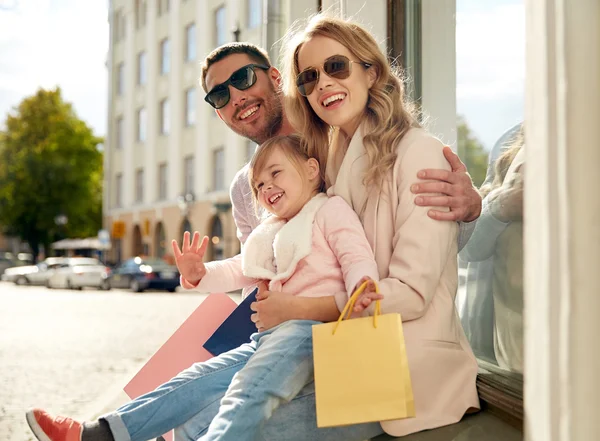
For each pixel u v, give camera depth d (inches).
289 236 98.1
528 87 57.4
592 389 53.0
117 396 228.5
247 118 142.9
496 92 117.9
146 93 1443.2
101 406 212.5
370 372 78.2
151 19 1417.3
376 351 78.6
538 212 56.3
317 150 109.4
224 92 141.4
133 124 1502.2
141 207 1460.4
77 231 1852.9
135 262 1000.9
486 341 118.4
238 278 115.9
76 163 1828.2
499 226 111.8
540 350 56.3
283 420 89.0
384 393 77.6
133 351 354.6
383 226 95.1
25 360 323.3
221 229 1195.3
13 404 221.0
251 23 1079.0
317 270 95.6
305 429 89.4
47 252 1847.9
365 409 77.6
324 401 78.6
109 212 1614.2
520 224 104.0
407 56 151.4
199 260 112.9
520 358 104.1
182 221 1310.3
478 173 125.5
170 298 823.1
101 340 402.3
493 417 96.3
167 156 1360.7
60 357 333.4
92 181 1873.8
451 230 91.1
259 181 105.3
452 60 137.5
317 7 181.2
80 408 212.2
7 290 1076.5
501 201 110.3
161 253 1401.3
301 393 90.1
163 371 125.2
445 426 91.9
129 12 1514.5
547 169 55.2
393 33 153.4
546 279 55.6
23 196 1772.9
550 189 55.0
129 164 1521.9
